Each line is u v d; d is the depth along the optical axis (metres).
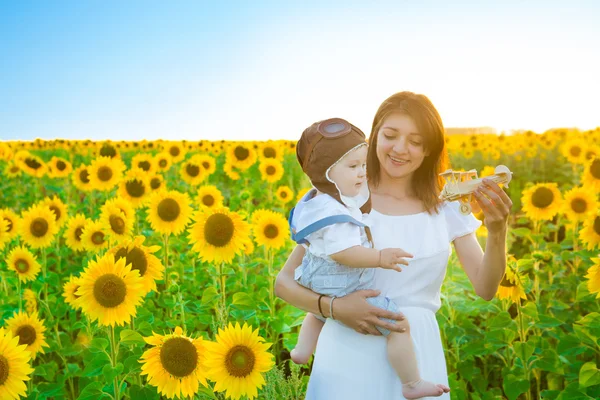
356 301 2.08
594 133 14.60
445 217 2.35
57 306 4.12
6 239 4.70
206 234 3.64
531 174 12.84
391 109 2.21
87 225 4.52
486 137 15.90
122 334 2.74
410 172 2.24
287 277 2.36
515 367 3.28
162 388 2.42
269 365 2.41
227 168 8.31
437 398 2.21
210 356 2.39
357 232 2.10
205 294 3.50
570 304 4.40
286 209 8.24
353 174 2.12
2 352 2.45
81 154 17.11
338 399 2.16
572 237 5.22
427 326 2.22
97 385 2.76
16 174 9.98
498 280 2.24
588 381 2.88
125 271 2.67
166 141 18.22
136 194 5.72
